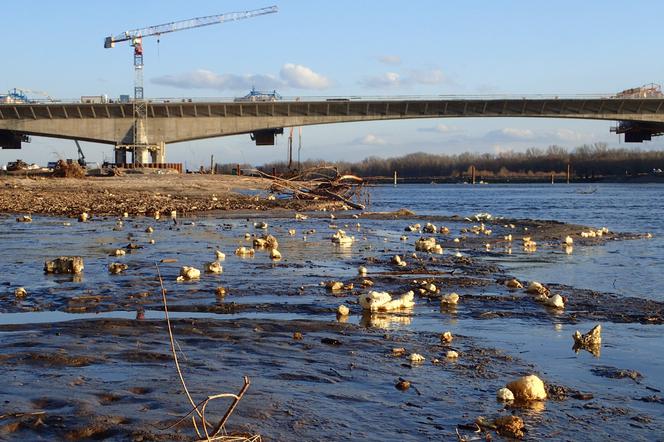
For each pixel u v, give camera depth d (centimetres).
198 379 666
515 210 5197
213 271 1452
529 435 543
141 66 16262
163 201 4416
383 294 1097
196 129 10412
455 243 2262
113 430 523
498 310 1097
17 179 6456
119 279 1333
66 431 520
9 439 504
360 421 563
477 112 10519
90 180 6788
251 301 1134
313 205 4588
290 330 910
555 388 670
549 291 1280
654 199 7806
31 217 3136
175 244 2014
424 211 4956
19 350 761
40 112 10000
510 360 779
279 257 1712
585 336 871
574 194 10231
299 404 600
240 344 820
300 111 10456
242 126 10475
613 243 2325
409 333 917
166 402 591
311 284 1309
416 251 1952
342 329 927
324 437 524
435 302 1160
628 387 683
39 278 1342
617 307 1131
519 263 1747
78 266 1425
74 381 650
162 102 10206
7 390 617
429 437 532
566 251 2050
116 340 821
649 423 576
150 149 10312
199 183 6819
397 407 603
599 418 587
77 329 878
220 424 481
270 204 4531
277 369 714
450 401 625
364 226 2983
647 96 10494
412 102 10319
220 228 2656
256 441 508
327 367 729
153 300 1121
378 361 761
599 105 10456
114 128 10231
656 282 1430
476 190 13312
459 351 819
